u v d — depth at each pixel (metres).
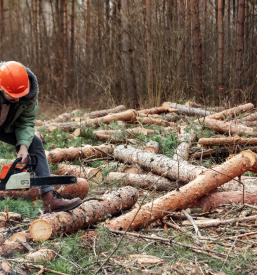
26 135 4.91
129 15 13.07
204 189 5.46
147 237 4.75
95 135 8.83
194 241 4.79
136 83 13.15
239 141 7.77
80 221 4.89
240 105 10.66
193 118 10.16
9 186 4.64
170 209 5.26
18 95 4.64
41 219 4.66
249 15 12.52
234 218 5.29
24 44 17.88
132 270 4.23
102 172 6.95
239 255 4.44
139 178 6.65
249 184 6.12
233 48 12.51
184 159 7.52
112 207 5.22
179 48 12.48
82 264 4.29
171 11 12.74
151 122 10.11
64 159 7.60
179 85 12.34
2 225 5.16
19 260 4.23
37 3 18.58
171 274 4.17
